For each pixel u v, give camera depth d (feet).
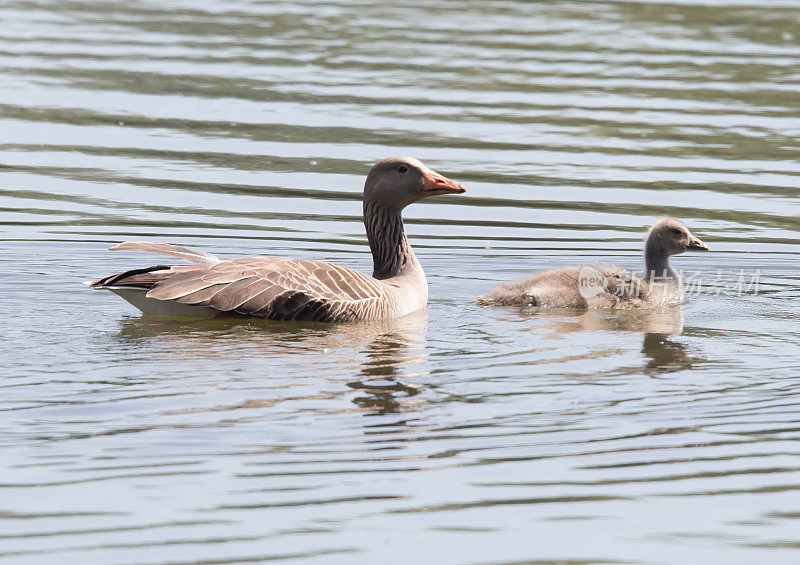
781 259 60.95
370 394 39.11
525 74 93.30
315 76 92.38
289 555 29.37
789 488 33.24
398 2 122.21
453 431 36.32
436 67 95.20
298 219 66.39
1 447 34.50
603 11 117.39
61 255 59.06
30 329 46.09
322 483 32.89
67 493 32.09
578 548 30.09
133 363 41.70
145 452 34.45
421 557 29.48
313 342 44.88
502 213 67.87
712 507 32.24
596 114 84.17
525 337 46.83
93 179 71.87
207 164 74.69
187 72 92.53
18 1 118.62
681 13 116.16
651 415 37.83
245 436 35.47
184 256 48.67
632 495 32.71
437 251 61.87
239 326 46.75
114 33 105.19
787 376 41.73
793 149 78.64
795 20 113.39
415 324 48.55
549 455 34.88
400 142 78.18
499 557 29.55
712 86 90.68
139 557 29.07
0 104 84.23
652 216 67.51
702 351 44.93
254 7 118.21
